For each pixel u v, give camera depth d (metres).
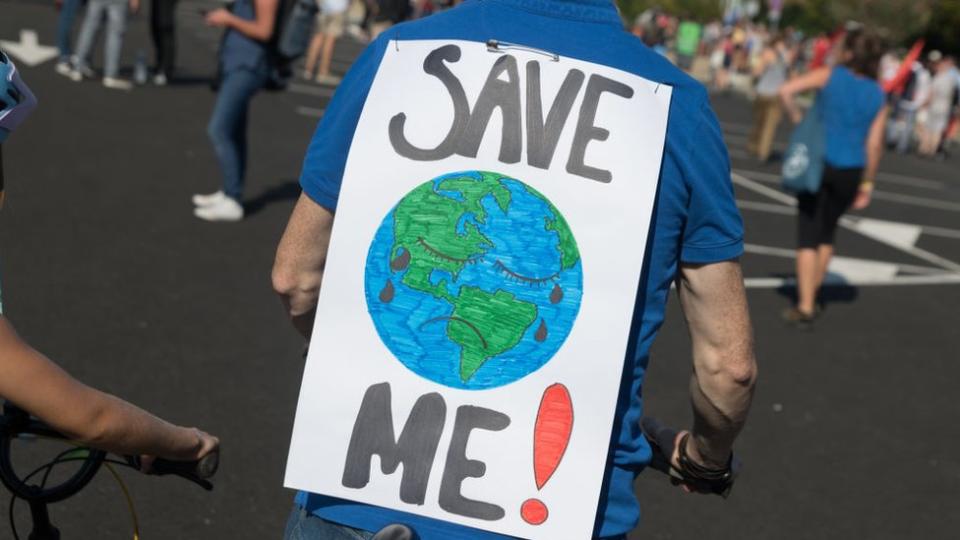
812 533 4.54
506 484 1.83
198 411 4.86
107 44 13.64
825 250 7.85
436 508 1.83
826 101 7.54
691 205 1.91
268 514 4.09
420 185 1.88
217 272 7.00
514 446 1.83
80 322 5.74
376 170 1.89
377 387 1.85
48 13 20.91
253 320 6.16
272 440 4.67
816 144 7.47
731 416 2.00
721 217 1.91
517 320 1.84
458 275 1.85
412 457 1.84
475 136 1.88
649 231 1.89
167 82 14.79
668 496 4.68
